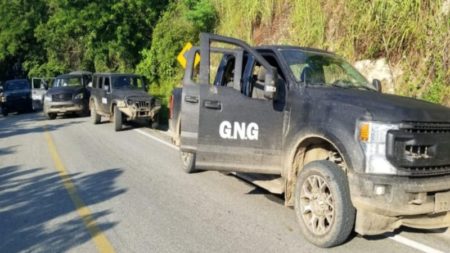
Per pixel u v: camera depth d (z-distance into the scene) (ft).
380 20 35.68
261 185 20.51
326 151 18.30
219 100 19.92
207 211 20.86
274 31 54.60
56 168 30.50
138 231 18.24
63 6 95.20
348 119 16.02
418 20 33.32
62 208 21.40
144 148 38.91
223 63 24.12
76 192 24.25
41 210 21.15
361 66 37.63
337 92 17.69
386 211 14.98
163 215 20.26
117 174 28.58
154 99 52.34
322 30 42.52
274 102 19.22
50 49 137.69
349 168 15.61
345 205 15.74
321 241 16.44
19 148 39.78
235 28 62.03
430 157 15.44
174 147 39.50
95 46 98.84
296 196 17.65
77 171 29.58
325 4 43.01
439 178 15.71
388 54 35.73
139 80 57.11
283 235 17.81
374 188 14.99
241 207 21.48
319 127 16.90
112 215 20.29
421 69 33.17
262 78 20.43
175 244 16.85
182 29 79.82
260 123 19.36
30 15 142.20
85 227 18.72
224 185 25.71
